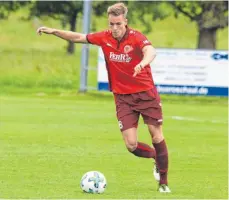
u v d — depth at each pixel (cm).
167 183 2602
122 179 2831
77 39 2566
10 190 2508
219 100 7625
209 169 3141
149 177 2891
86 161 3266
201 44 8444
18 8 9800
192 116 5688
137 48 2464
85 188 2473
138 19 9081
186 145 3938
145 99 2505
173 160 3378
